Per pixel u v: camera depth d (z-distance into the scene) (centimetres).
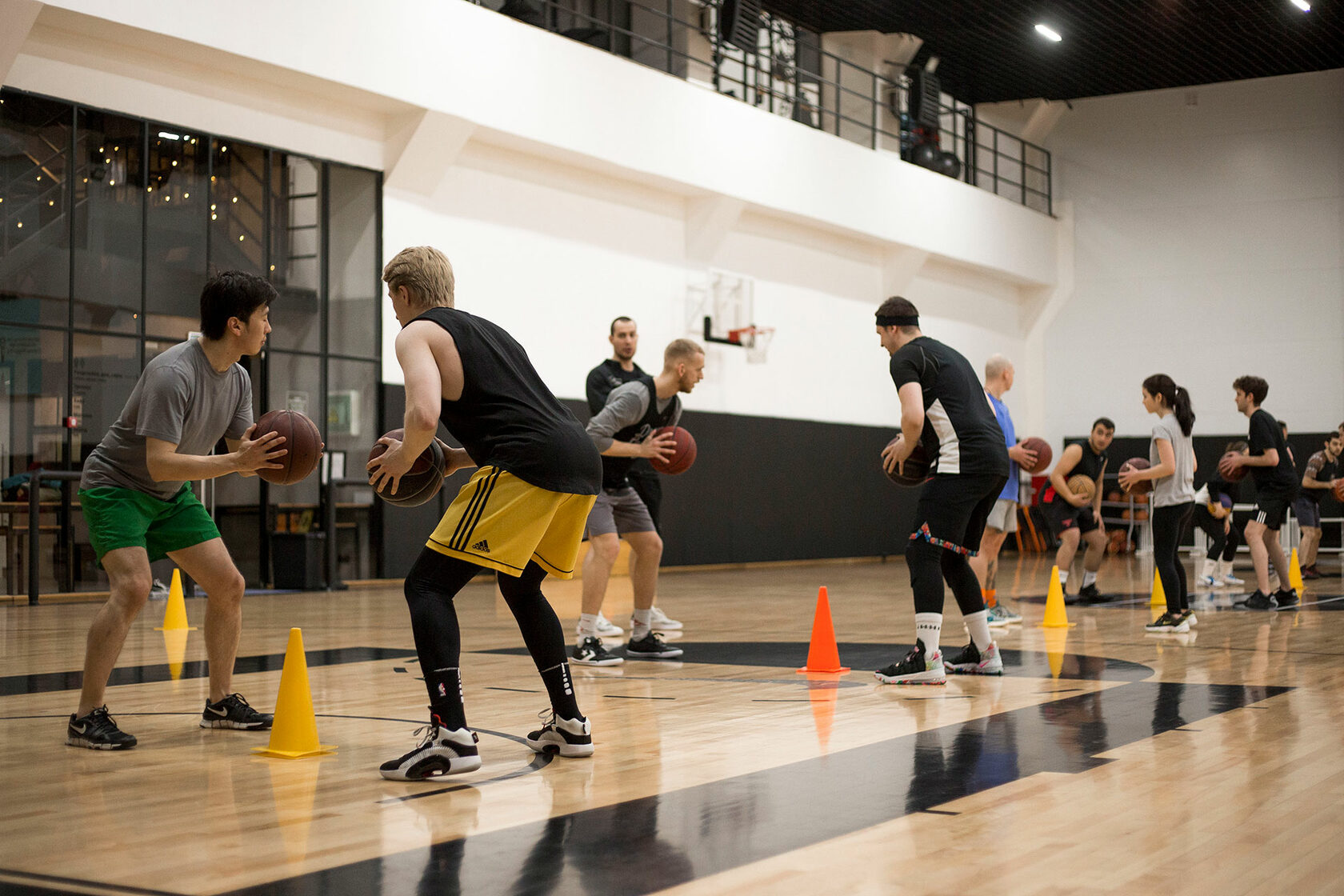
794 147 1639
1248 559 1767
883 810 265
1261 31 1781
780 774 304
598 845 236
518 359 315
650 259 1506
